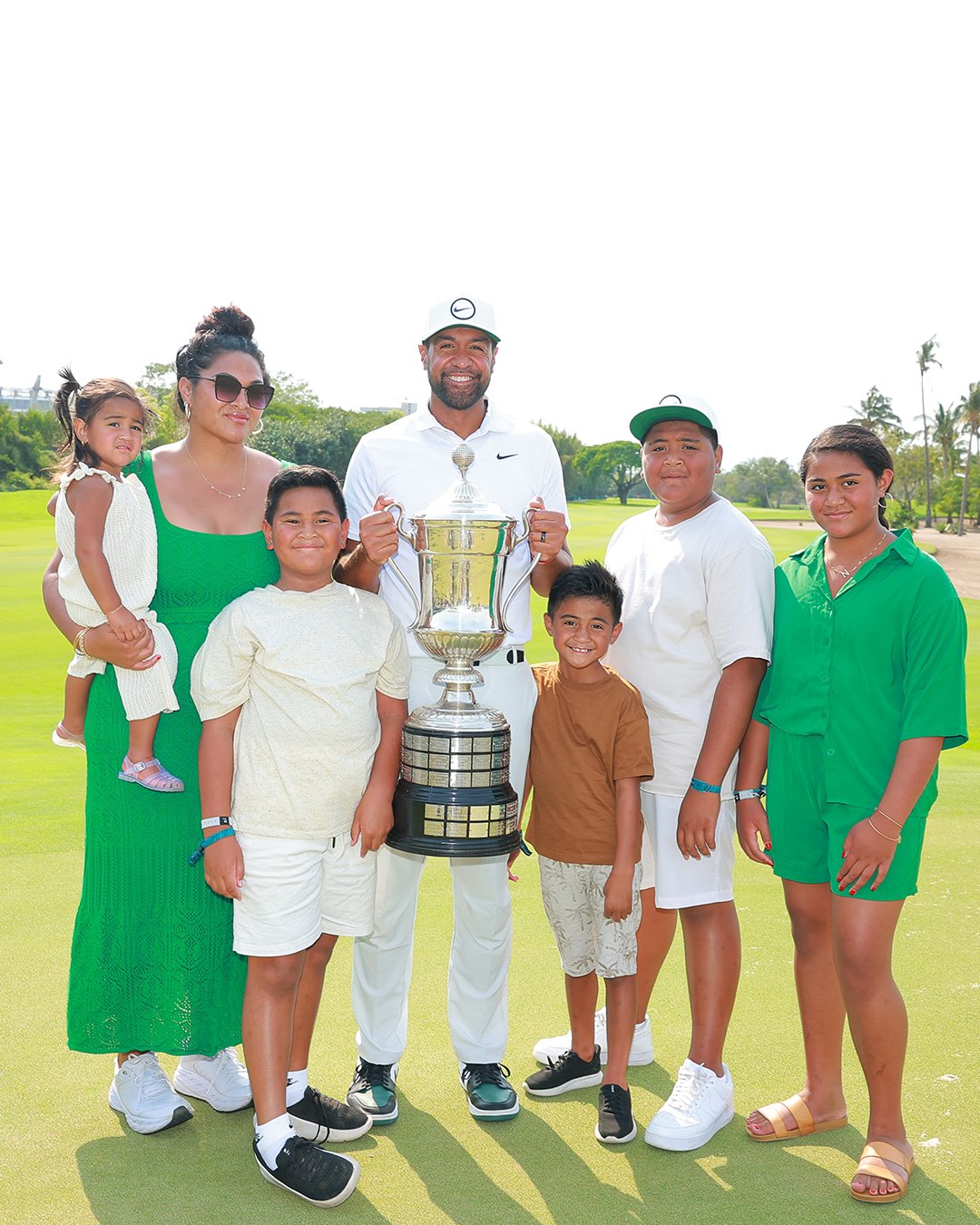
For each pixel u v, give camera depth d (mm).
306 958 3096
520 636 3471
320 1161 2713
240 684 2895
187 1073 3330
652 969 3557
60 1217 2617
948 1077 3303
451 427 3512
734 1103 3236
